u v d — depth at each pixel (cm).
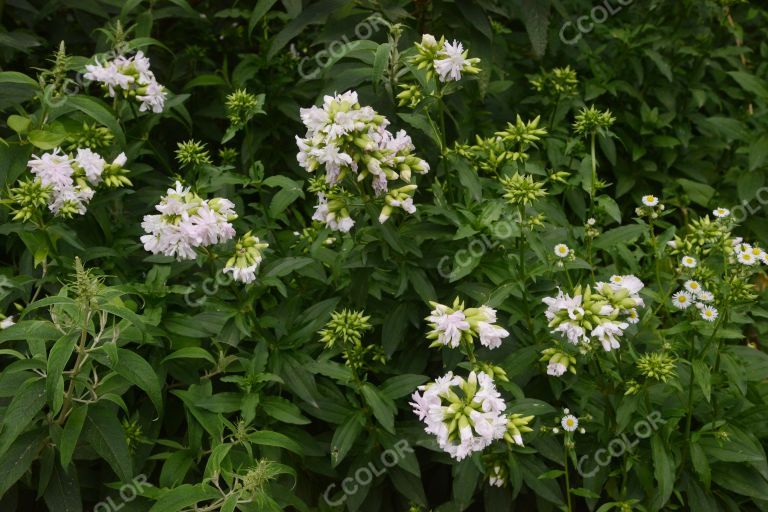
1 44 177
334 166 148
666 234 165
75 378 146
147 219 147
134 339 148
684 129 202
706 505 156
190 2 195
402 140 151
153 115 172
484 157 169
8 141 161
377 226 152
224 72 191
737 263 157
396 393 155
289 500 152
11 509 152
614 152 192
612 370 157
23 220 154
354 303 161
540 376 160
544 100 195
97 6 182
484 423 140
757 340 179
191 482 154
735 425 158
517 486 154
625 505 154
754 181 191
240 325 153
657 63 195
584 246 170
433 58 155
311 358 157
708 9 202
